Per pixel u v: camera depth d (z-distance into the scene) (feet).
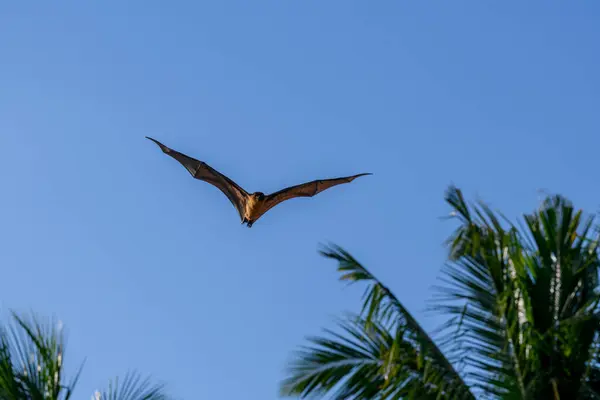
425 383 86.07
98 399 81.92
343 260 93.61
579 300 90.74
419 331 87.86
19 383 79.20
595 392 83.05
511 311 87.20
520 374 85.51
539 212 97.35
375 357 90.79
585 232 94.38
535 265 93.25
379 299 89.45
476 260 93.97
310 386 88.79
